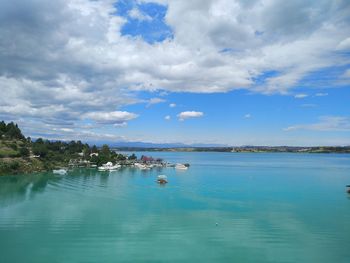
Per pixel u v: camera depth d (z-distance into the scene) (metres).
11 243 56.59
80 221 70.62
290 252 53.62
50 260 49.78
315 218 74.75
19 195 100.50
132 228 66.00
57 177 148.62
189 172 189.88
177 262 49.59
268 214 78.50
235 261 50.00
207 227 67.06
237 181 145.00
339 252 53.75
